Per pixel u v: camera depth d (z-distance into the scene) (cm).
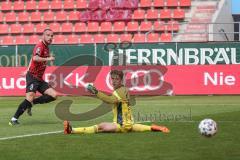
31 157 2144
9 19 10006
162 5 9631
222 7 9475
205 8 9512
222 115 4212
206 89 6962
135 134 2859
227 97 6650
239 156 2148
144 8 9662
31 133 3034
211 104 5522
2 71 7144
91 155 2184
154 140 2620
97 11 9738
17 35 9831
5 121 3897
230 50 7112
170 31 9244
